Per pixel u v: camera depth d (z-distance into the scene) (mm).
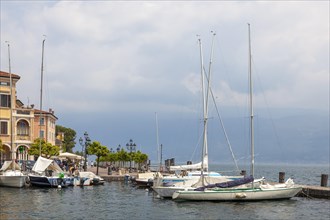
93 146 82938
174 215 37844
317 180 97750
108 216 37094
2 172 61406
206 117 55125
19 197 48188
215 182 49969
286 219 36531
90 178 64625
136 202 45656
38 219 34844
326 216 38062
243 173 63750
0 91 81562
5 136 81625
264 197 45906
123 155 99812
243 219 36344
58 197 48969
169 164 92125
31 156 84250
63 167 78125
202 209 40875
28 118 83625
